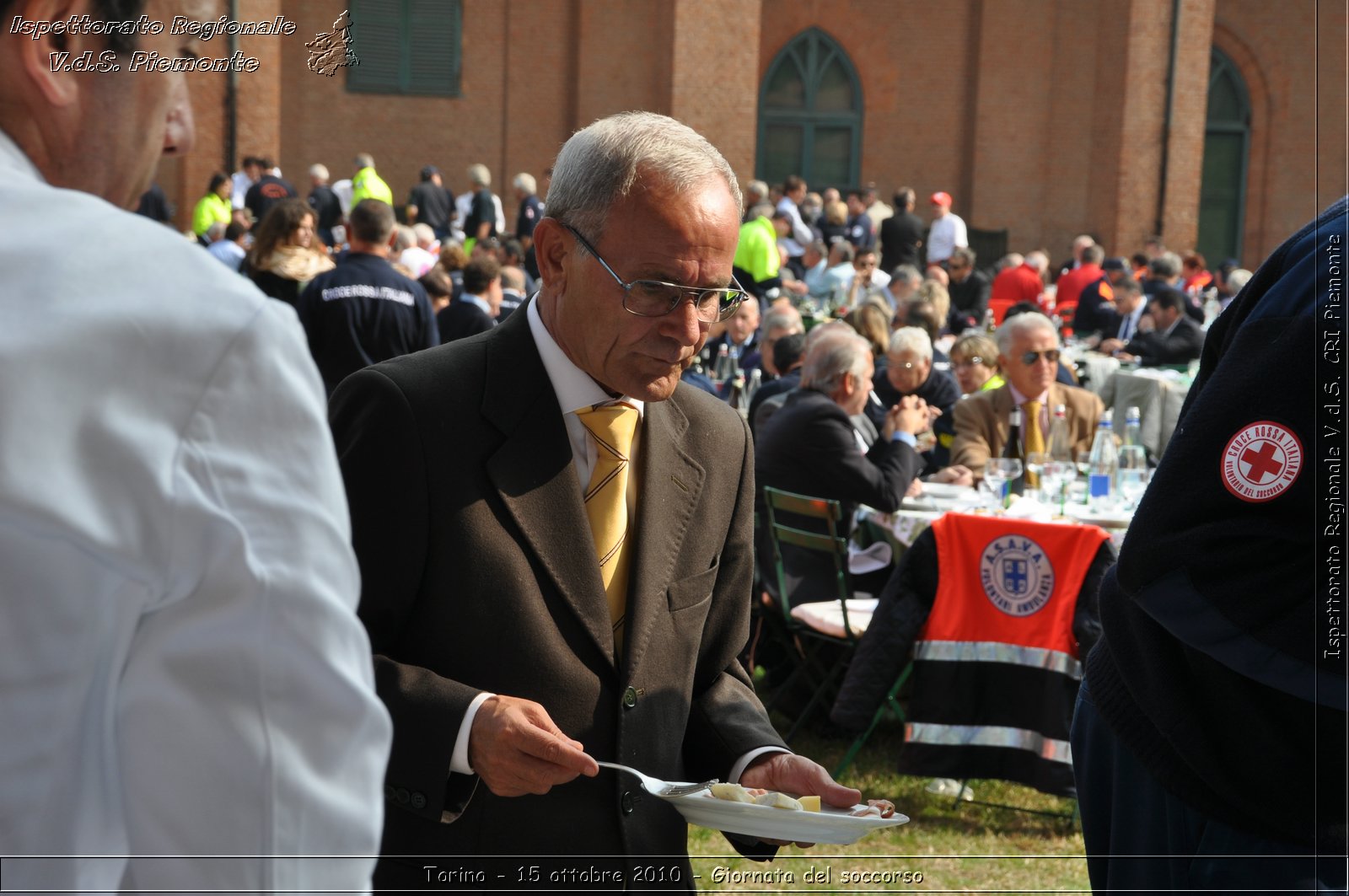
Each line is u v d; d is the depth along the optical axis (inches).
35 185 35.0
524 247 552.4
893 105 871.1
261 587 33.2
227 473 33.4
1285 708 70.2
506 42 772.0
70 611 33.6
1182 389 361.4
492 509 64.7
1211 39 794.2
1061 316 566.3
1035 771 168.2
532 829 65.1
